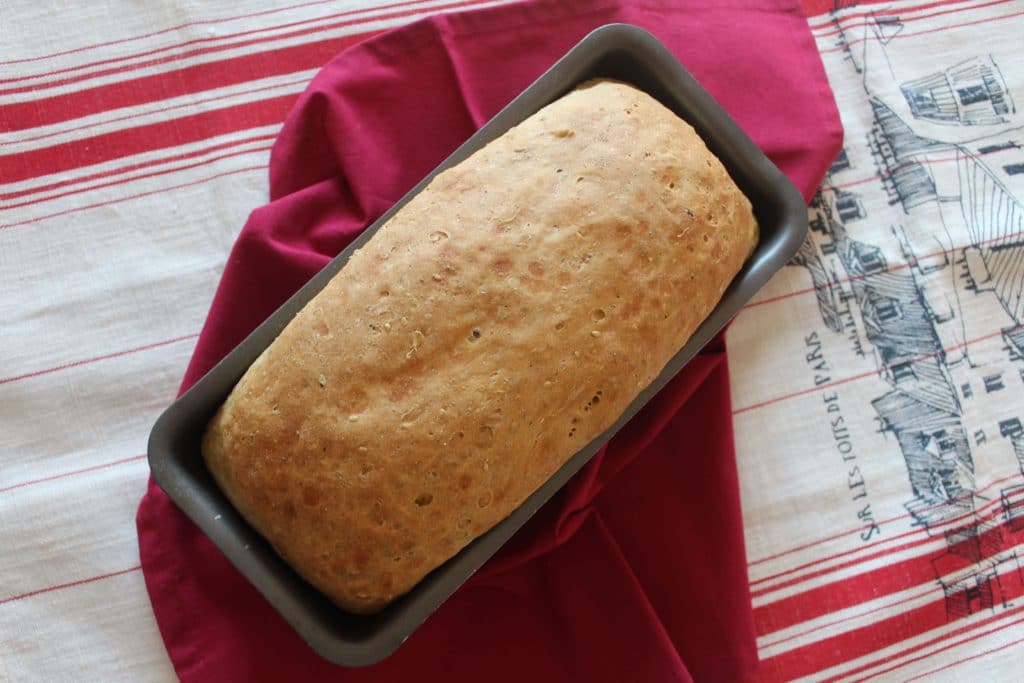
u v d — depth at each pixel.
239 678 0.53
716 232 0.51
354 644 0.47
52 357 0.56
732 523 0.56
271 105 0.59
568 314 0.49
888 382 0.59
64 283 0.57
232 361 0.49
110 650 0.54
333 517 0.47
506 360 0.48
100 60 0.58
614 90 0.53
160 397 0.56
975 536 0.58
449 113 0.58
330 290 0.49
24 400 0.55
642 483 0.57
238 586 0.54
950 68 0.62
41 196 0.57
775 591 0.57
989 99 0.62
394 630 0.48
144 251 0.57
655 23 0.59
